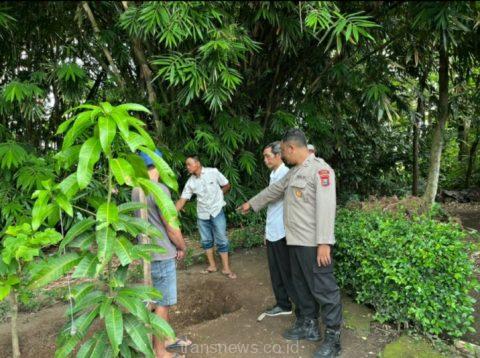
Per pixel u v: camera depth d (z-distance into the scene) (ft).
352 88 15.71
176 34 9.68
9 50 13.11
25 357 7.77
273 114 15.33
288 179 7.82
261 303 9.52
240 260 12.80
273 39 13.42
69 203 4.66
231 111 14.47
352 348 7.24
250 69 13.91
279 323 8.43
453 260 7.37
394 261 7.52
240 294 10.11
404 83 16.21
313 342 7.62
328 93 16.81
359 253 8.36
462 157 29.14
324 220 6.72
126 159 4.95
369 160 24.59
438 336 7.75
